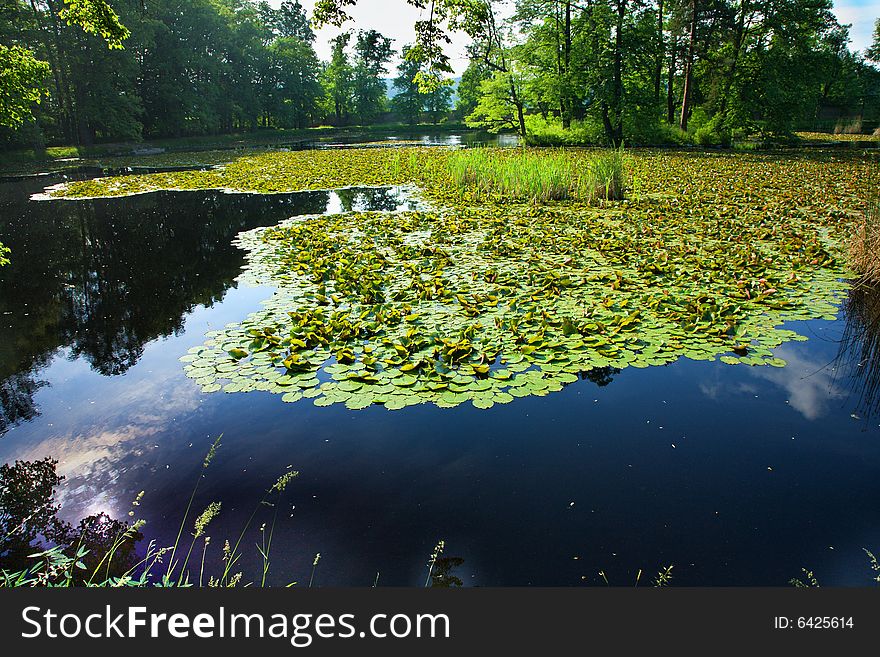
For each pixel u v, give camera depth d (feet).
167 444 12.75
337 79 202.18
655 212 37.35
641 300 20.25
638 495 10.73
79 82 104.99
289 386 14.87
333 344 16.85
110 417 14.02
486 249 27.91
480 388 14.35
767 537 9.61
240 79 158.30
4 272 28.66
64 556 9.22
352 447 12.39
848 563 9.00
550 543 9.55
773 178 52.16
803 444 12.32
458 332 17.52
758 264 24.25
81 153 104.94
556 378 14.94
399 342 16.75
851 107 157.79
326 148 117.50
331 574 8.95
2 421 14.08
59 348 18.86
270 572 9.03
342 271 24.26
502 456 12.00
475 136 156.56
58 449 12.72
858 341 17.42
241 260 29.01
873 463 11.62
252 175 67.21
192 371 16.12
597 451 12.10
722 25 95.96
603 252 26.94
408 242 30.19
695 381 15.15
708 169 59.98
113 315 21.95
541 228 32.81
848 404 13.97
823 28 91.15
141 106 127.13
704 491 10.82
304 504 10.66
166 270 27.91
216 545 9.68
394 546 9.56
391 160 75.46
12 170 81.92
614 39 92.63
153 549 9.61
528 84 109.40
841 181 49.32
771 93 87.76
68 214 44.27
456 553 9.37
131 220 41.47
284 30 209.87
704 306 19.17
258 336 17.70
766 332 17.92
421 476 11.39
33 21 92.27
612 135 99.25
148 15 112.98
